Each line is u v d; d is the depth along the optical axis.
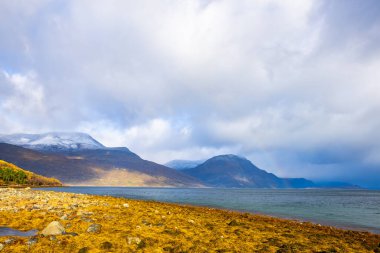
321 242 20.64
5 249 13.48
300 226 31.86
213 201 95.25
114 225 20.02
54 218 21.27
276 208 67.88
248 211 56.94
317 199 132.62
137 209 29.89
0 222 19.84
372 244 21.86
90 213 24.19
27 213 22.94
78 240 15.43
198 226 23.19
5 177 163.88
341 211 62.38
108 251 14.12
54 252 13.38
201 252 15.24
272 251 16.59
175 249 15.24
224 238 19.17
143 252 14.39
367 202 108.56
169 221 24.05
